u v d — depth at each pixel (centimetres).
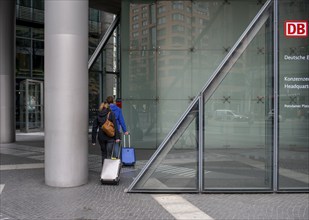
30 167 984
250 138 1028
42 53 2570
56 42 742
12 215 572
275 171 697
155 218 553
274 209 593
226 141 916
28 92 2273
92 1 1476
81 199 659
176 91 1343
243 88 1166
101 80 2648
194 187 697
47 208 607
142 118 1342
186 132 701
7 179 830
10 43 1633
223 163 715
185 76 1341
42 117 2394
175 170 698
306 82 742
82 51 762
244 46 720
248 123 1129
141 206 614
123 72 1352
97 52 1537
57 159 752
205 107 760
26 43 2489
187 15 1341
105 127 834
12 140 1639
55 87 747
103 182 771
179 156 700
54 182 755
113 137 851
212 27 1337
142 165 1004
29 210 597
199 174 695
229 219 546
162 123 1340
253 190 695
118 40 2067
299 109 756
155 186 700
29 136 1992
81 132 768
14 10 1653
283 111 756
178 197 670
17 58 2444
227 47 1334
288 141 783
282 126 779
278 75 705
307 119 764
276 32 709
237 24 1329
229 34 1332
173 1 1345
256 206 611
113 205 621
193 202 636
